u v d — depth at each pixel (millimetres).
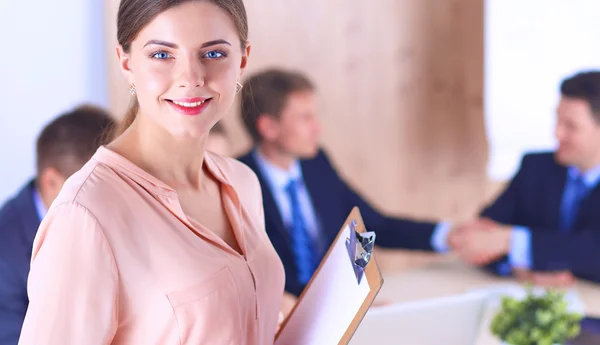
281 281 1168
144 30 940
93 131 1770
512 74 4098
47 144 1757
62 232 914
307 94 2312
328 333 1065
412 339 1723
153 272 956
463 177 4086
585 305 2041
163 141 1035
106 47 2584
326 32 3232
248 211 1227
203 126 969
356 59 3393
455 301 2010
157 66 941
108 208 941
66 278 898
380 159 3590
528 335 1658
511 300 1729
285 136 2314
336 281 1115
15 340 1734
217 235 1098
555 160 2689
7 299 1760
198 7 940
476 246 2393
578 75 2510
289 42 3066
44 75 2443
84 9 2518
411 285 2244
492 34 4055
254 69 2936
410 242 2570
